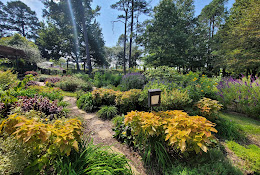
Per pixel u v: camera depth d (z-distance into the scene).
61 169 1.21
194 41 16.91
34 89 4.47
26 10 27.38
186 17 16.58
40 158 1.29
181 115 1.81
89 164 1.34
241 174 1.39
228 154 1.93
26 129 1.17
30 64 16.58
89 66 15.14
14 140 1.29
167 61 11.98
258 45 7.78
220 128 2.63
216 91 4.74
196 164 1.54
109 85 7.91
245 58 8.17
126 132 2.26
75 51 21.48
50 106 2.88
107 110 3.58
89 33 20.36
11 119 1.35
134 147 2.10
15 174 1.21
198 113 2.85
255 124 3.12
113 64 36.34
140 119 1.79
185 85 4.52
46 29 21.39
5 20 26.27
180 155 1.76
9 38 17.94
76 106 4.42
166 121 1.75
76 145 1.23
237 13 11.86
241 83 4.39
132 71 8.49
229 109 4.40
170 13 11.87
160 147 1.76
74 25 17.84
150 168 1.65
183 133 1.42
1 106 2.24
